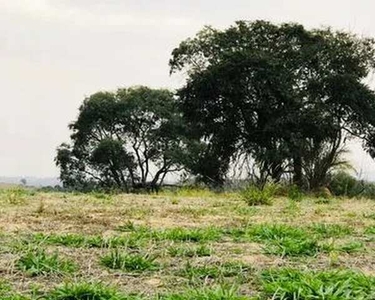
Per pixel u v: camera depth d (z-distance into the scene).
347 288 5.88
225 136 36.66
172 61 38.16
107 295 5.64
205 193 22.80
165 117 60.50
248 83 35.75
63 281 6.35
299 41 37.38
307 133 32.75
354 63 36.34
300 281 5.94
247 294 6.00
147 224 10.95
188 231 9.39
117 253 7.13
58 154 62.06
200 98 36.88
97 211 13.49
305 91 35.31
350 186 30.98
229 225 11.18
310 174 31.34
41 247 7.97
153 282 6.44
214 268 6.89
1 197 17.02
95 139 62.66
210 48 38.00
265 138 35.25
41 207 12.72
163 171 60.81
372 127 35.88
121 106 61.19
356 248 8.65
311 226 11.27
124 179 60.88
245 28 37.81
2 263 6.94
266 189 22.02
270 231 9.51
